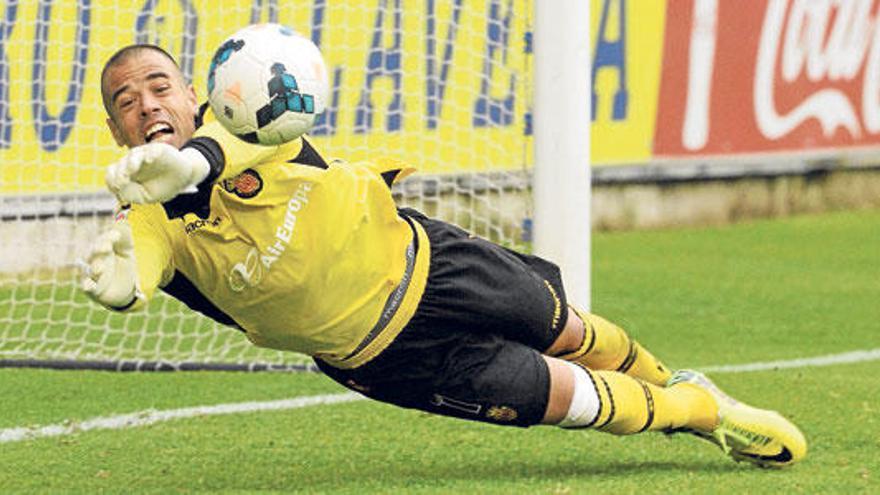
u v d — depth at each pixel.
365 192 13.99
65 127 28.62
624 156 41.38
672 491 15.52
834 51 45.44
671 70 41.66
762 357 25.52
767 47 43.62
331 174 13.78
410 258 14.32
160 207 13.51
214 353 25.39
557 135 21.77
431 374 14.61
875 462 17.28
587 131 21.91
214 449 18.19
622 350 16.28
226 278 13.80
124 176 11.92
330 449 18.11
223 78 12.66
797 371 23.88
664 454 17.73
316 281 13.83
